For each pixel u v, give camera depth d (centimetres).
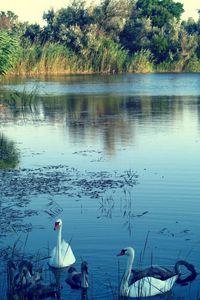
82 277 1070
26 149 2353
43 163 2069
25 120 3288
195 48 8769
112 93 5128
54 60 7456
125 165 2023
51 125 3073
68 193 1656
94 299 1035
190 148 2338
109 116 3475
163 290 1065
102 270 1144
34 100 4391
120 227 1372
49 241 1295
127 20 8794
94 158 2153
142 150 2306
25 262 1093
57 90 5353
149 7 9394
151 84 6197
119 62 7994
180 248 1243
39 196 1630
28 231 1355
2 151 2308
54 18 8512
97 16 8581
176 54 8675
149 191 1667
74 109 3856
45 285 1057
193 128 2908
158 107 3959
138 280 1062
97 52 7956
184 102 4300
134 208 1511
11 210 1509
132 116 3469
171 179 1802
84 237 1311
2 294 1047
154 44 8625
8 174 1895
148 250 1233
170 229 1355
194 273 1105
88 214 1470
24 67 7181
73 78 6875
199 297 1048
